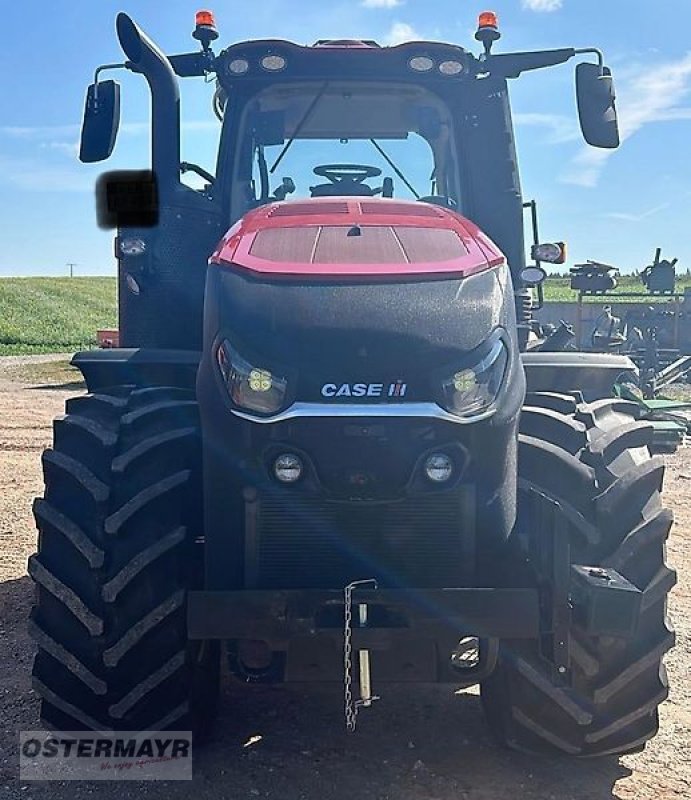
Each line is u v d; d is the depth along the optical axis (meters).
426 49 4.22
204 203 4.10
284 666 3.01
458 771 3.28
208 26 4.32
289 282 3.02
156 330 4.05
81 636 3.03
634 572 3.09
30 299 47.41
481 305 3.01
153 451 3.06
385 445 2.82
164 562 2.98
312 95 4.35
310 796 3.10
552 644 2.89
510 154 4.39
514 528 3.03
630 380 10.84
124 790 3.15
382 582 2.97
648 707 3.13
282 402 2.82
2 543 6.31
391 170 4.40
